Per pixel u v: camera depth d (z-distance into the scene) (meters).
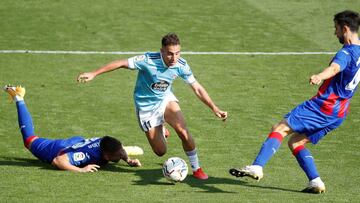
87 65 50.72
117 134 37.75
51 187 29.02
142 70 30.55
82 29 58.53
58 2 65.12
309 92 45.84
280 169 32.66
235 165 33.06
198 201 27.50
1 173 30.89
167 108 31.28
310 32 58.97
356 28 28.19
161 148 32.31
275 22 61.06
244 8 64.50
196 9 63.88
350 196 28.62
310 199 28.06
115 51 53.81
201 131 38.38
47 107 42.00
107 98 44.06
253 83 47.50
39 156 32.38
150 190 28.98
